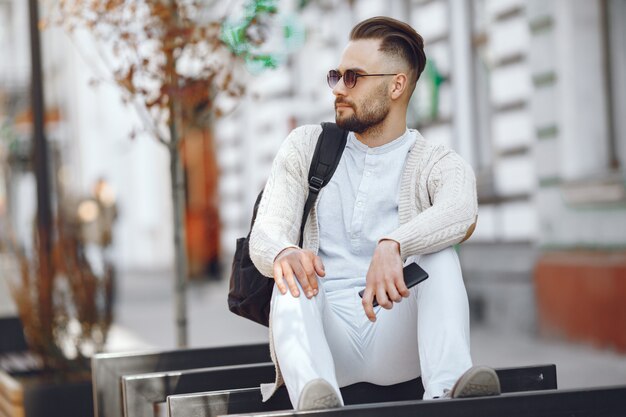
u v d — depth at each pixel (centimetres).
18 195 2050
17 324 780
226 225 2059
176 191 570
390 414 242
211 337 1105
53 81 2662
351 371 306
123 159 2559
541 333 942
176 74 552
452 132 1296
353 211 310
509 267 1148
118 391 398
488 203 1199
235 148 1991
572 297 951
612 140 986
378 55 305
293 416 241
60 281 655
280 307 276
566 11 990
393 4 1409
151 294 1716
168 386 348
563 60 995
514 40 1138
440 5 1317
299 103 1708
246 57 566
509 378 318
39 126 693
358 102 305
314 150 315
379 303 271
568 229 973
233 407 297
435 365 273
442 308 278
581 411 252
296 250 282
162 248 2500
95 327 653
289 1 1578
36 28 689
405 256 280
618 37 971
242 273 313
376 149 311
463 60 1280
